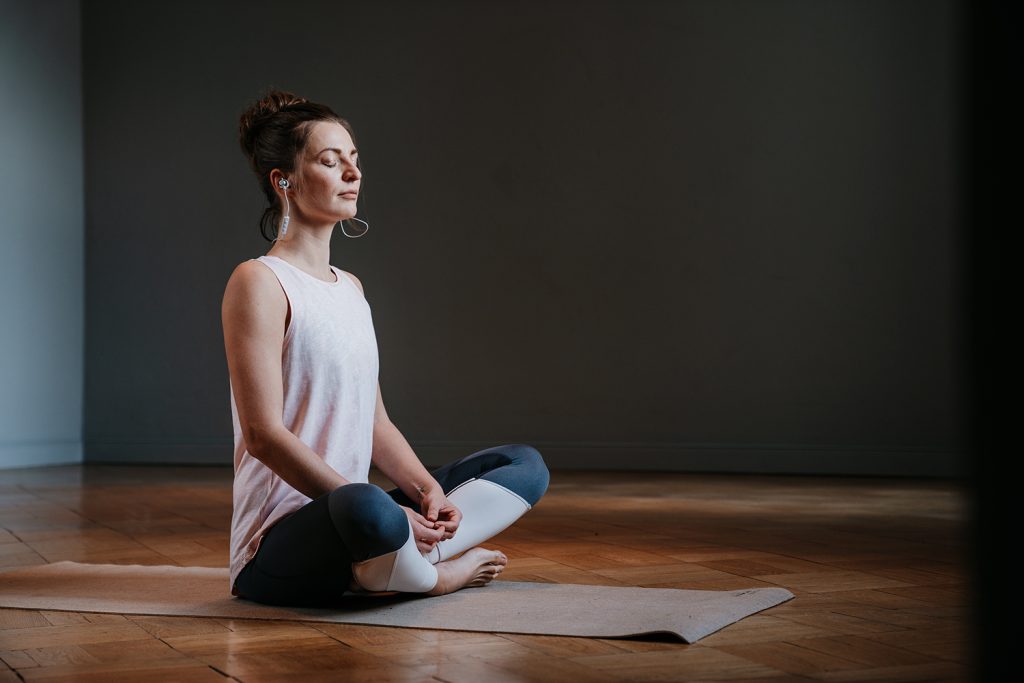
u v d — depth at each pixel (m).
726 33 5.98
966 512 0.31
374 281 6.61
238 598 1.98
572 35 6.30
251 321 1.88
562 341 6.29
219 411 6.74
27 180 6.57
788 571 2.37
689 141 6.05
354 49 6.68
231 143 6.77
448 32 6.53
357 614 1.80
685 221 6.05
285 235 2.02
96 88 6.91
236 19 6.81
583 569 2.42
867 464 5.63
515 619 1.73
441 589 1.94
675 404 6.05
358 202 6.64
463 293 6.48
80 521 3.61
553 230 6.32
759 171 5.90
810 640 1.58
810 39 5.80
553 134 6.33
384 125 6.62
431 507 1.93
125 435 6.84
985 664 0.31
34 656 1.51
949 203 5.48
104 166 6.90
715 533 3.15
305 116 2.00
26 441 6.54
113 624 1.76
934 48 5.53
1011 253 0.30
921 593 2.04
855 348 5.67
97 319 6.89
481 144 6.46
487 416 6.41
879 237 5.63
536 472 2.12
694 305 6.02
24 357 6.54
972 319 0.30
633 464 6.11
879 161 5.63
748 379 5.90
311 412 1.93
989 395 0.30
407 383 6.55
